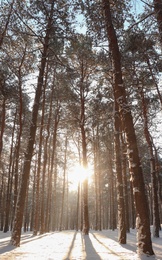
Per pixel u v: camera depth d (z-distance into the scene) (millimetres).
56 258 6457
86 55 13328
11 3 11156
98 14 8789
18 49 14562
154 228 15375
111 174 28812
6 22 11797
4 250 7773
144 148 21562
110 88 14734
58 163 30375
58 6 10852
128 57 10656
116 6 9008
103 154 28859
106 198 47688
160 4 7707
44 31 11586
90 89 17828
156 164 21688
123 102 7590
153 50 9891
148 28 8367
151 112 16141
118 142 11953
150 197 38281
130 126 7418
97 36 9273
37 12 11109
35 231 17812
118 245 9773
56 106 22891
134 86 12852
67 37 11719
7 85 15383
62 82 17156
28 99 21250
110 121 16016
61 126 23781
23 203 9617
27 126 22672
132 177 7023
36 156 27422
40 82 11312
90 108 18906
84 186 17375
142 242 6375
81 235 15750
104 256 6805
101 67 14383
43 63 11648
